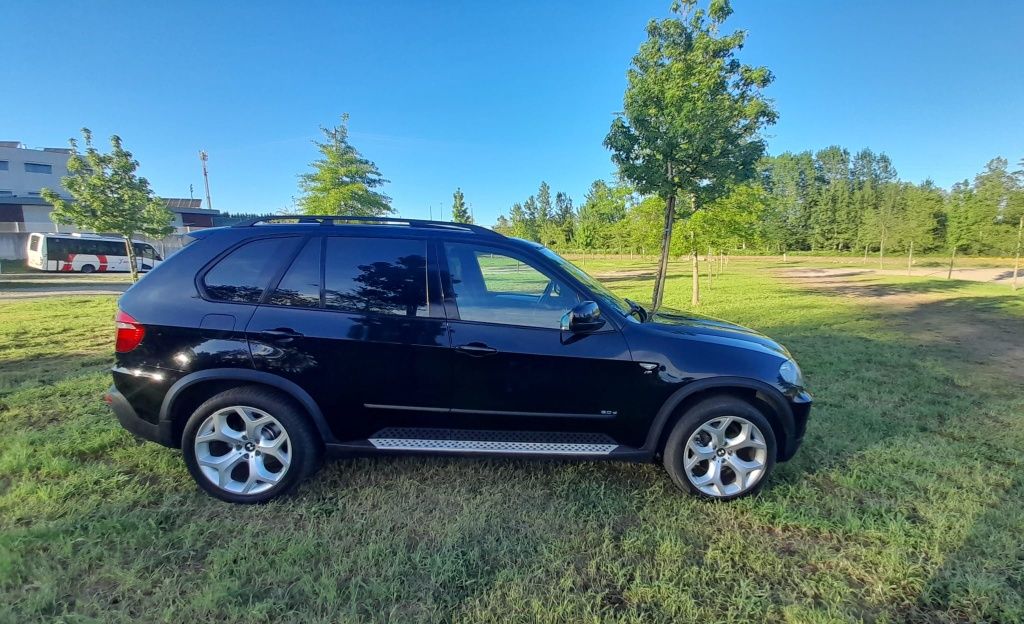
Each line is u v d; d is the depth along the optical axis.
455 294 3.29
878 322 10.43
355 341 3.12
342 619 2.22
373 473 3.51
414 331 3.17
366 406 3.18
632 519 3.06
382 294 3.23
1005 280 24.11
